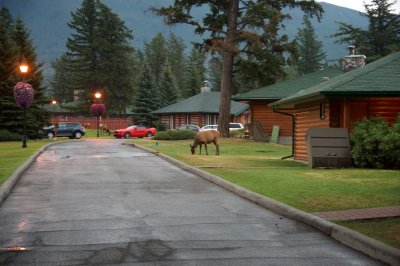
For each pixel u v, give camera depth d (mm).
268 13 37062
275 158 22688
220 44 37312
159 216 8336
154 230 7207
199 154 23734
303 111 21500
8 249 6102
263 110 37938
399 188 10805
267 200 9305
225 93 38688
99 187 12141
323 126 18750
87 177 14289
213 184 12805
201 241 6535
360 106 18062
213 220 8008
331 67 40625
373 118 16891
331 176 13406
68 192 11234
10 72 44375
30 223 7703
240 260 5641
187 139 41594
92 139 47844
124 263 5496
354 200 9273
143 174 15203
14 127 42875
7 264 5461
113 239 6625
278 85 38781
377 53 59406
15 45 46625
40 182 13078
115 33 98000
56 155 23562
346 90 16672
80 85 95250
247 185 11625
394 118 17984
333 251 6090
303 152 21109
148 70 76438
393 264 5410
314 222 7410
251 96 36938
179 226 7508
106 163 19078
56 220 7949
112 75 94875
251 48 39625
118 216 8320
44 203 9672
